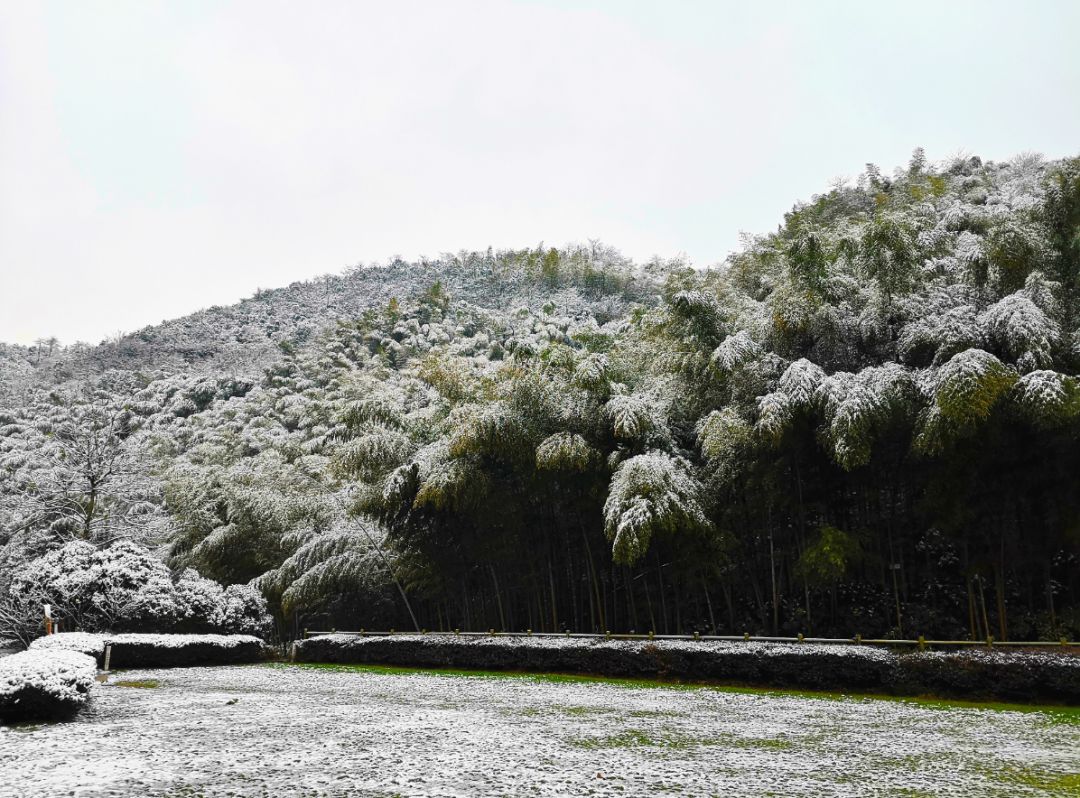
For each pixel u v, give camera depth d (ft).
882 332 38.83
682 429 46.50
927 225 48.62
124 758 18.93
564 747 20.44
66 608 54.75
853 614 39.93
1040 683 28.55
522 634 47.14
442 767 17.75
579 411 44.47
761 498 40.75
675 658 37.68
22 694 24.93
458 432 45.57
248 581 74.59
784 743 21.18
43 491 69.62
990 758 19.10
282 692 35.40
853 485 39.40
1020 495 34.50
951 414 30.07
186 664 52.34
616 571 48.26
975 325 33.68
